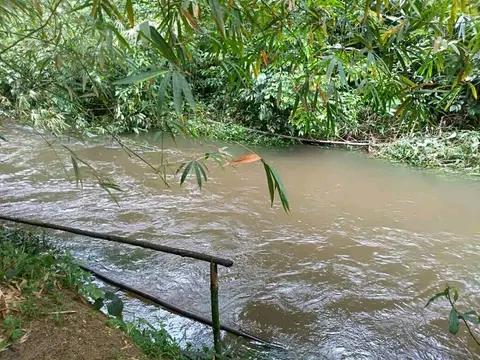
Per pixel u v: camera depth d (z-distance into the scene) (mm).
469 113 7551
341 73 1958
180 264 3930
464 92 7039
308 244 4453
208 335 2980
